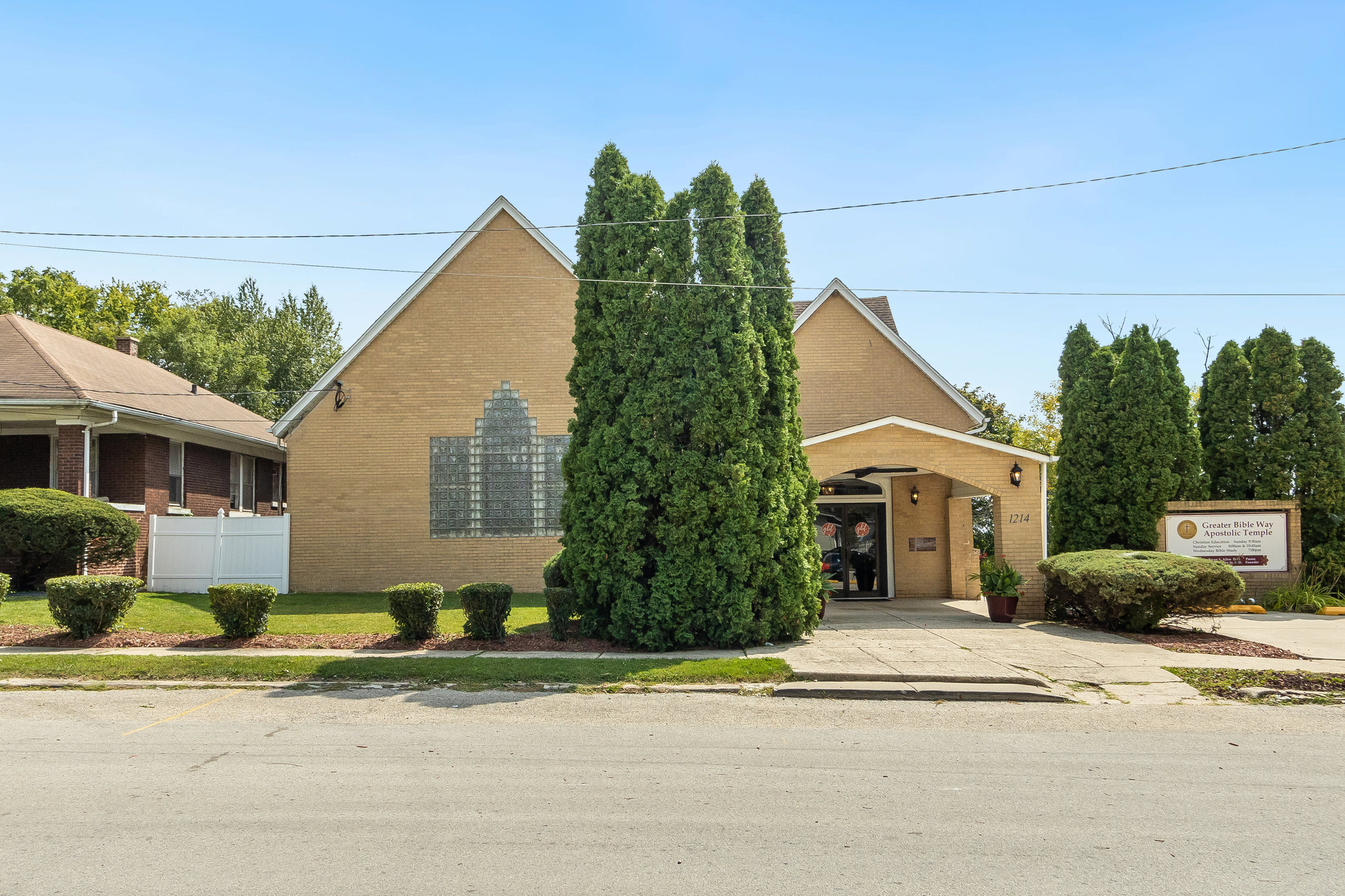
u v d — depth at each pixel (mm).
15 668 10461
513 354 20328
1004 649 12297
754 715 8812
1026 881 4551
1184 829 5402
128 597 12812
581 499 12766
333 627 13688
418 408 20188
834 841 5145
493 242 20531
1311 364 18828
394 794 6012
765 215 13648
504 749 7355
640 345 12672
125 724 8242
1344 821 5566
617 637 12227
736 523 12336
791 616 12766
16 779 6363
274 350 47844
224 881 4480
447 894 4336
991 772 6719
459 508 20031
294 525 19859
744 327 12562
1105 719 8734
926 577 21172
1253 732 8203
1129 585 13586
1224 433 19547
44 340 19750
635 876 4582
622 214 12922
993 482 16438
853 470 17078
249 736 7773
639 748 7438
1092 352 19156
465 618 15242
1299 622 15578
